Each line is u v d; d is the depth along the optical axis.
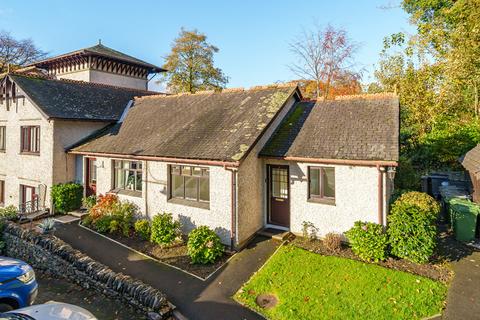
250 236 11.70
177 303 8.17
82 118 17.05
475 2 18.64
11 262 8.05
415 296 7.77
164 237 11.29
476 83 20.16
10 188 19.06
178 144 13.09
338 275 8.88
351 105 13.52
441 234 11.79
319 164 11.36
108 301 8.68
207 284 9.01
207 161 11.20
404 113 22.66
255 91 15.91
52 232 12.76
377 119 12.02
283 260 9.92
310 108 14.42
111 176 15.05
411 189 16.36
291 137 12.66
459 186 15.27
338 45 31.14
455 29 20.42
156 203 13.23
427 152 20.06
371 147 10.65
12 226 13.27
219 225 11.29
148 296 7.93
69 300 8.82
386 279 8.52
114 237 12.66
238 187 10.91
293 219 12.03
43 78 19.06
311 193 11.80
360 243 9.64
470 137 18.66
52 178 16.33
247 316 7.57
